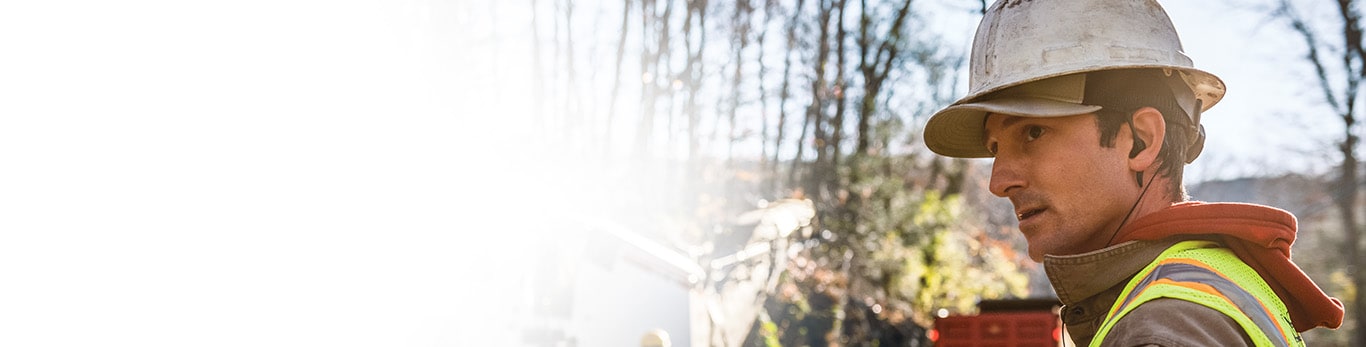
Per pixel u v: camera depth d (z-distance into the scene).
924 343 14.27
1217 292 1.17
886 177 16.30
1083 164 1.35
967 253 16.20
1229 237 1.30
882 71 20.38
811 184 19.39
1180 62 1.40
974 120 1.57
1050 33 1.39
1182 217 1.27
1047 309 8.34
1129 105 1.36
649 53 20.25
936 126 1.59
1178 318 1.14
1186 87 1.43
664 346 6.19
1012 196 1.42
